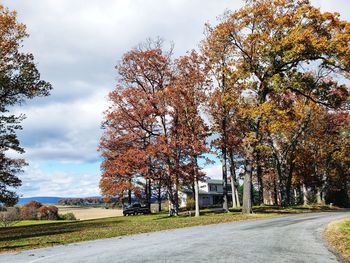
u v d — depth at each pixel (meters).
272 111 34.19
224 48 35.41
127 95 38.72
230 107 37.31
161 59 39.97
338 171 62.16
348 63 31.19
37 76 32.62
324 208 49.38
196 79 36.00
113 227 25.91
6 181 34.97
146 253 11.73
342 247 11.98
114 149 41.31
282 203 51.97
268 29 33.22
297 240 13.88
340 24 31.83
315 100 35.88
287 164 55.72
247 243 13.26
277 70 33.88
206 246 12.81
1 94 31.66
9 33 32.12
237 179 61.94
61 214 72.62
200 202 88.06
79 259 11.09
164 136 37.25
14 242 18.38
